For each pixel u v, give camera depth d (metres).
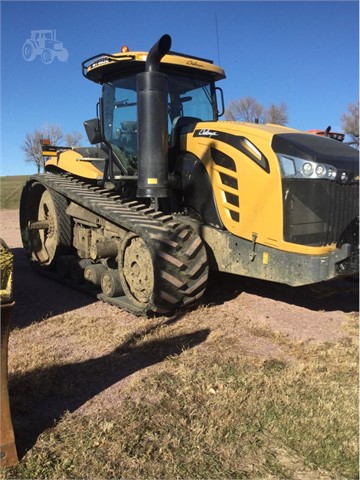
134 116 5.39
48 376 3.42
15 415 2.93
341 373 3.60
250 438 2.75
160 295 4.52
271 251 4.40
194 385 3.33
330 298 5.61
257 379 3.45
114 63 5.28
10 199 26.47
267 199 4.38
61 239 6.44
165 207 5.38
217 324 4.59
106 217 5.28
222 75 5.84
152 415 2.96
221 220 4.85
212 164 4.89
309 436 2.77
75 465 2.48
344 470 2.52
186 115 5.57
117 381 3.41
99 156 6.29
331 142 4.55
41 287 6.18
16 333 4.37
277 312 5.03
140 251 4.84
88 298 5.61
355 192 4.27
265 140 4.46
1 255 2.41
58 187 6.09
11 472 2.42
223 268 4.86
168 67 5.48
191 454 2.60
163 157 4.79
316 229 4.12
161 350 3.94
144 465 2.50
